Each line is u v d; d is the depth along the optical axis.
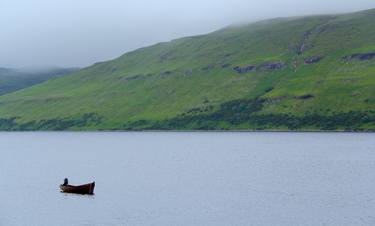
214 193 144.38
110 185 164.50
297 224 106.00
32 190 156.75
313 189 149.00
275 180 169.25
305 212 116.69
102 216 116.44
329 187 152.25
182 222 109.31
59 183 173.25
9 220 114.25
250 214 115.75
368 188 149.00
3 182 177.12
